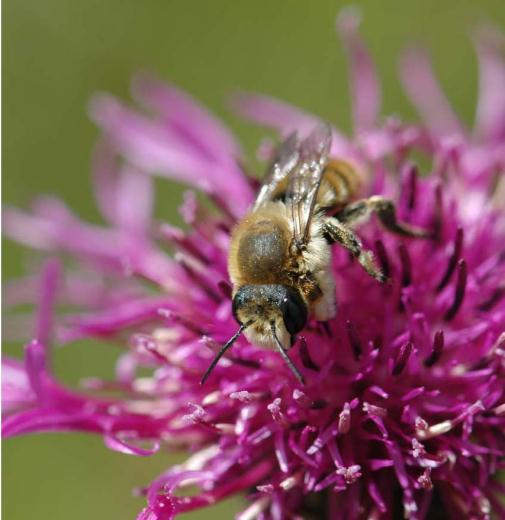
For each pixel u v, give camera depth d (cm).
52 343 14
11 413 13
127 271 14
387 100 17
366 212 13
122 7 18
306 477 12
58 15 18
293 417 13
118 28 18
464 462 12
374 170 14
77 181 18
